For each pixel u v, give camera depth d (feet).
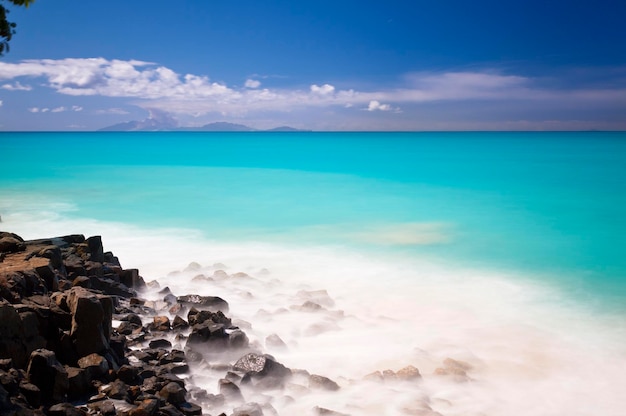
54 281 37.50
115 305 41.50
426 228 92.43
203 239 82.28
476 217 104.12
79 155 325.42
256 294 52.65
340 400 30.81
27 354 27.91
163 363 32.42
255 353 33.96
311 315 45.83
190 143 599.16
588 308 50.96
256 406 27.68
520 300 53.26
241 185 159.22
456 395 32.58
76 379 26.73
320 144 558.56
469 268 65.82
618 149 393.91
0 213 105.09
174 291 52.65
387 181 170.09
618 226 94.73
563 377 35.76
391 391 32.12
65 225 93.45
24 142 589.32
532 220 100.83
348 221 99.30
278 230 90.02
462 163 249.14
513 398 32.55
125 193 138.62
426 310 49.80
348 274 62.54
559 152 349.41
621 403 32.37
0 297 31.22
